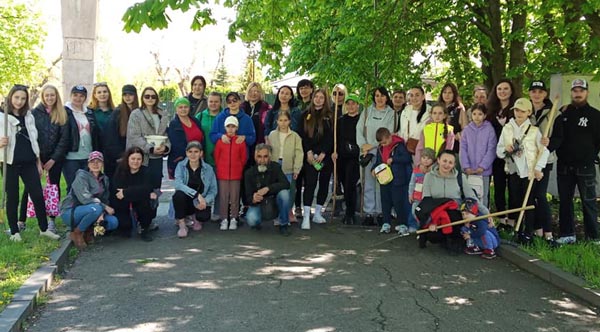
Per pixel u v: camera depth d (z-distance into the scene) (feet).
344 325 14.11
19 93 20.53
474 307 15.55
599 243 20.90
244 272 18.60
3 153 20.49
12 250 19.22
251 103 27.76
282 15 23.90
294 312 14.97
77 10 35.94
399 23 30.58
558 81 27.81
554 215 28.25
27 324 13.93
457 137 24.06
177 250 21.31
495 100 23.58
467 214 20.80
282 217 24.11
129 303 15.52
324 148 25.99
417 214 21.58
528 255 19.75
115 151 23.91
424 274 18.65
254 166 24.40
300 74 42.60
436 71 44.78
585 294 16.20
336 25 38.17
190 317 14.53
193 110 27.96
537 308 15.53
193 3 16.55
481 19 33.76
